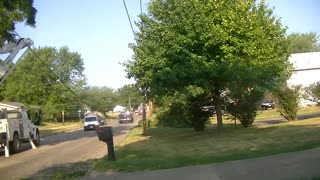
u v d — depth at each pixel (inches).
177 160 550.9
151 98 1012.5
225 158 525.3
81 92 4185.5
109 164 560.4
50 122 3654.0
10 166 725.3
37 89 3538.4
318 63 2188.7
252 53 833.5
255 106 1018.7
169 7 832.9
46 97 3607.3
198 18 799.7
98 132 605.3
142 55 852.6
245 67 793.6
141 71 877.8
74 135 1701.5
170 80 794.2
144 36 893.2
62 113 3526.1
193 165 498.3
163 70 802.8
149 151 684.1
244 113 1015.0
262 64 833.5
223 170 443.8
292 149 535.2
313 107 1702.8
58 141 1360.7
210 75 800.9
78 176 538.3
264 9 909.2
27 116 1149.1
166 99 881.5
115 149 768.3
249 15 855.1
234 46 829.8
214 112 1044.5
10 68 1056.2
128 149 734.5
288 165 429.1
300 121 955.3
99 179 470.3
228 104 1013.8
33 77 3538.4
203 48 818.8
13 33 915.4
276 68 868.0
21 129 1071.6
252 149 584.1
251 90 924.6
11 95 3531.0
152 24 858.8
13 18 853.2
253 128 908.0
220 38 803.4
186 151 645.9
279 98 1096.8
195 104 1020.5
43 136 1802.4
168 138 922.7
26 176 586.6
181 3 809.5
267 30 897.5
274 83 902.4
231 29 821.2
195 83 808.3
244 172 421.4
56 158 808.9
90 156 798.5
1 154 999.0
